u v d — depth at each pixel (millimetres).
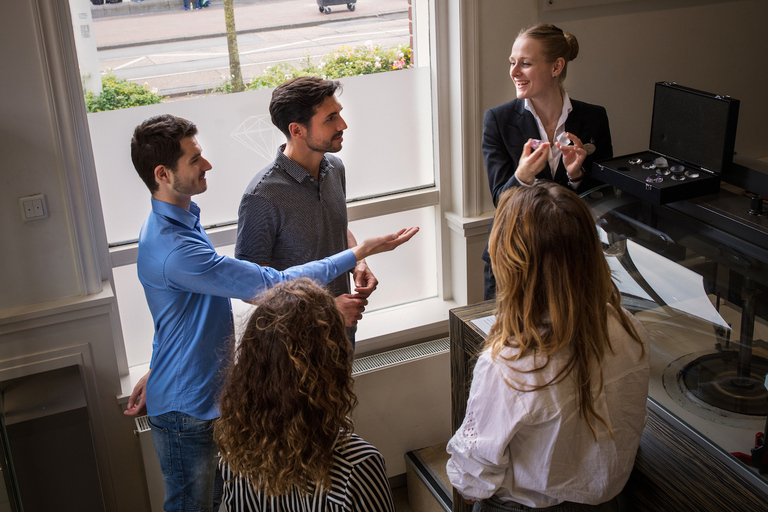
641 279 1653
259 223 2172
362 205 2846
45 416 2281
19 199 2232
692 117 1829
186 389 2031
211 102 2523
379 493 1215
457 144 2854
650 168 1896
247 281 1932
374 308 3109
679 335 1543
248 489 1258
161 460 2143
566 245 1162
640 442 1452
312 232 2238
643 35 2982
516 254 1188
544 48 2227
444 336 3043
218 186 2613
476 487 1331
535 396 1198
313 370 1139
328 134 2139
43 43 2113
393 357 2869
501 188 2389
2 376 2377
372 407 2857
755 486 1298
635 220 1782
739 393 1400
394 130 2852
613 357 1248
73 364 2467
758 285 1438
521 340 1205
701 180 1734
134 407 2264
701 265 1558
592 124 2426
